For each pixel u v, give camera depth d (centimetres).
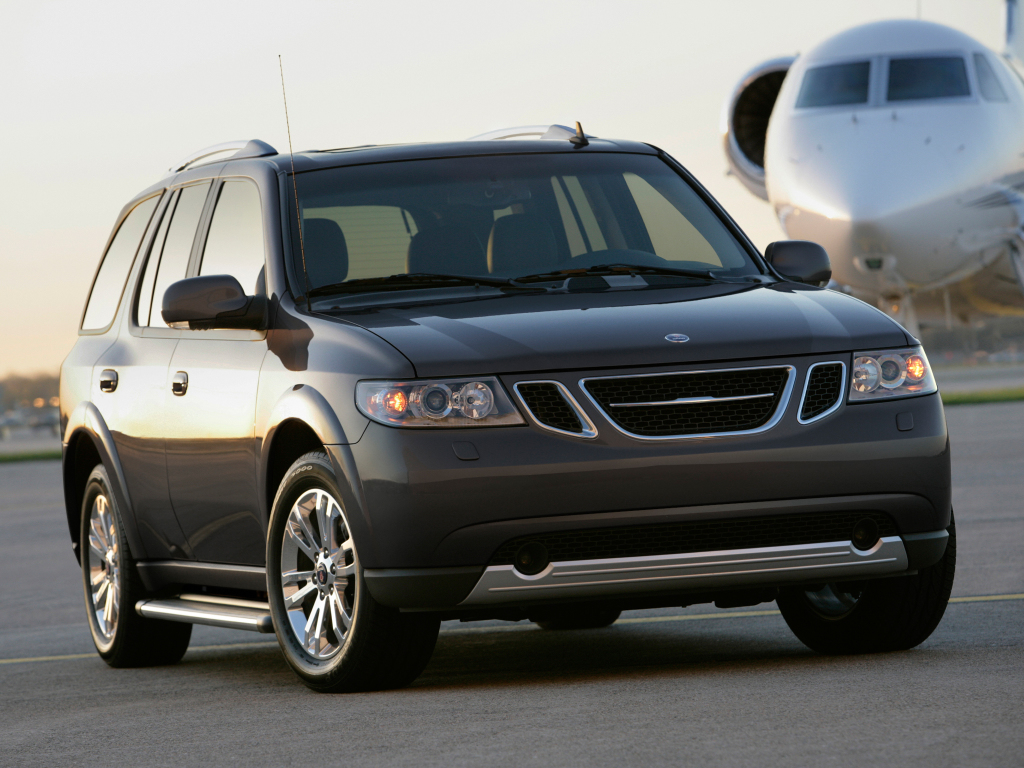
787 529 1377
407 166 1719
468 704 1299
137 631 1855
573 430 1336
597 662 1599
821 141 5603
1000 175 5534
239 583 1667
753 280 1631
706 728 1118
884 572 1409
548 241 1647
